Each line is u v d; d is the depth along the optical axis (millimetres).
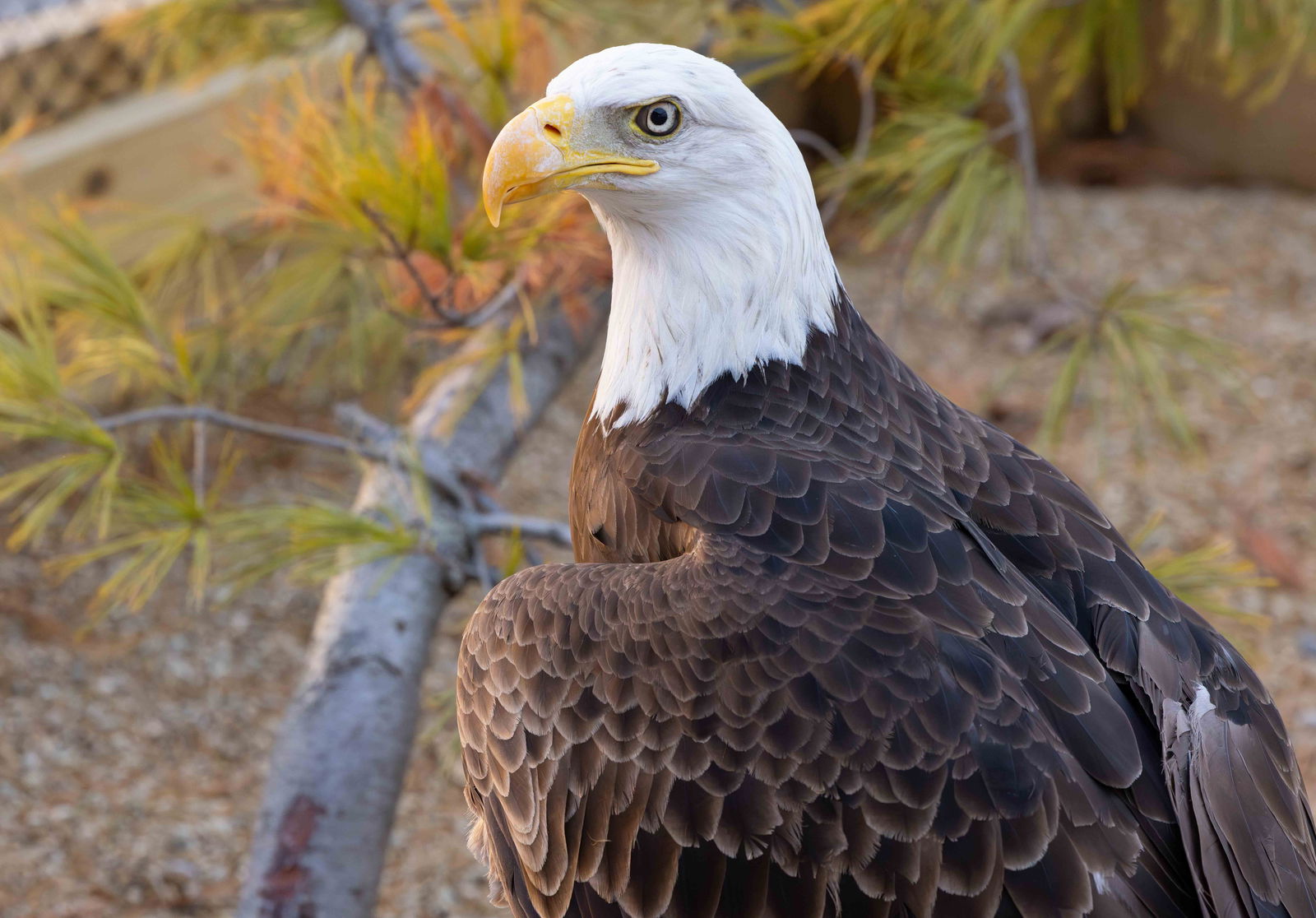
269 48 7781
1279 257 15797
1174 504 11844
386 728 6004
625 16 7328
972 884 3617
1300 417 12992
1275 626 10633
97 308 6109
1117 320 6582
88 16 11102
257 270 7727
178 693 9844
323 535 5602
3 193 10438
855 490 4180
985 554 4145
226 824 8828
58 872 8375
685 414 4543
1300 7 6812
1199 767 3863
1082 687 3920
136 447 11031
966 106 6816
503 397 6789
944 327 14312
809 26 6676
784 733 3773
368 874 5988
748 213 4438
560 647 4133
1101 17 7363
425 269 5875
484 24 6359
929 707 3734
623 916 4047
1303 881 3928
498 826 4496
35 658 9969
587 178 4418
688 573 4055
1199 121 17641
